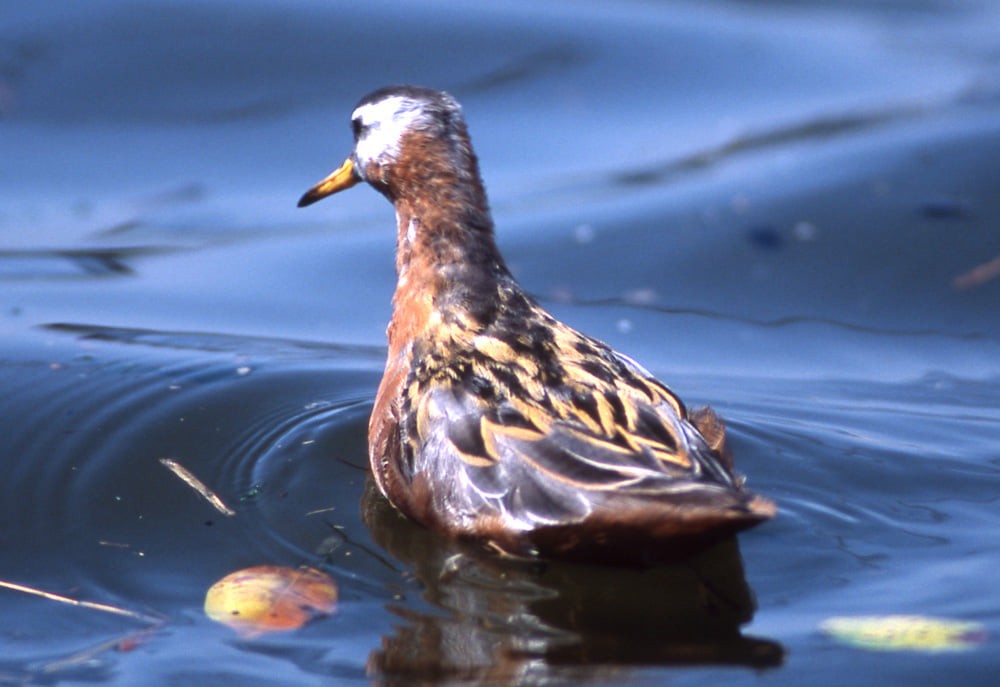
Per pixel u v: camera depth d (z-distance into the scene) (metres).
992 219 17.11
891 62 23.31
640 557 8.95
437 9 23.56
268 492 10.59
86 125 20.36
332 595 9.03
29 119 20.41
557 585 9.11
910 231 16.94
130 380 12.74
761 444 11.33
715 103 21.52
